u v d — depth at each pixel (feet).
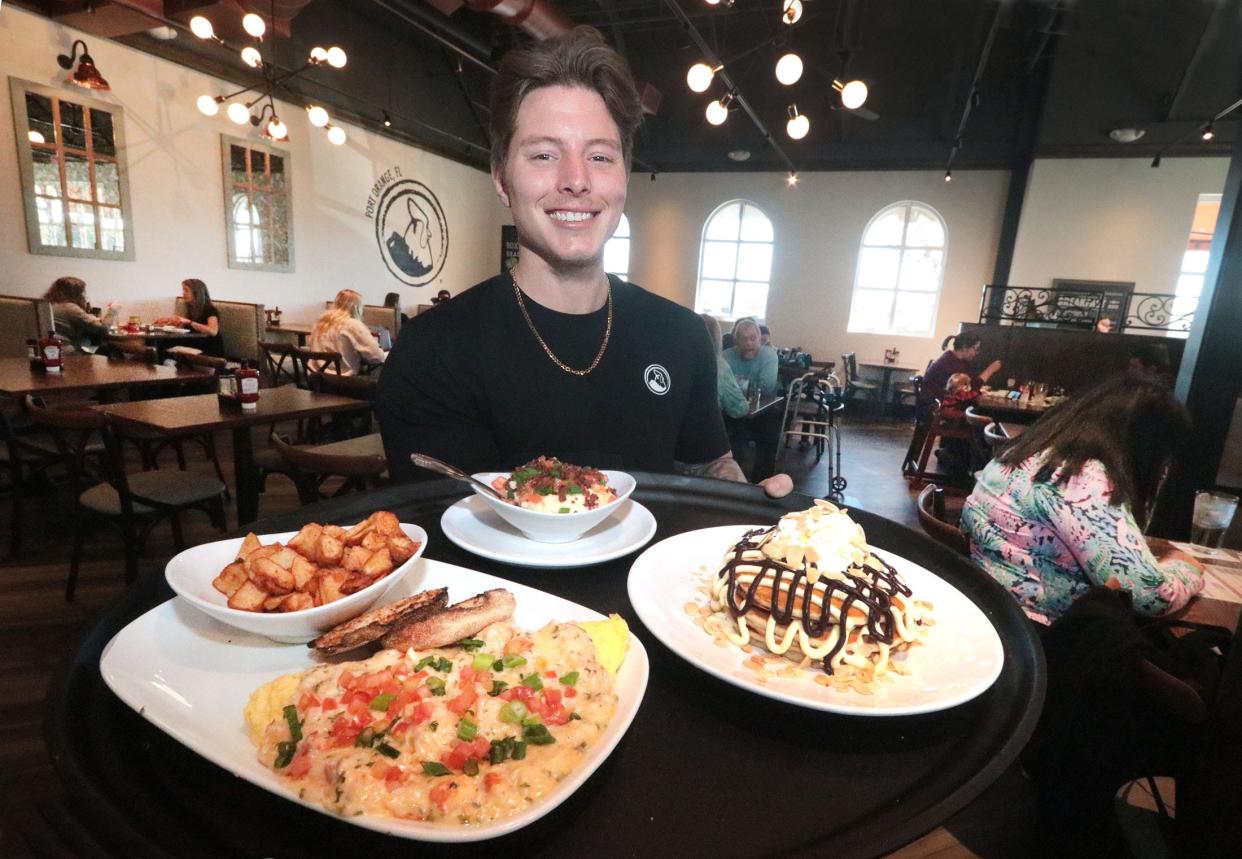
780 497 3.72
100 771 1.55
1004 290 27.61
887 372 30.48
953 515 8.31
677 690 2.07
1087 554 4.96
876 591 2.38
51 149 17.51
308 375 15.87
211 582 2.16
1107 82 26.50
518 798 1.47
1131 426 5.03
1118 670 3.88
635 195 37.01
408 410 4.48
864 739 1.87
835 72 28.73
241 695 1.80
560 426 4.47
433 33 23.47
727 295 36.52
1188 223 27.50
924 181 31.63
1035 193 29.37
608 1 25.95
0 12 16.17
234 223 22.62
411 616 1.98
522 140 3.92
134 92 19.24
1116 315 28.25
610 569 2.92
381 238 29.17
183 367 12.73
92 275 18.86
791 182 30.14
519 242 4.49
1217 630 4.40
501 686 1.78
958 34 25.70
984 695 2.11
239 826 1.46
